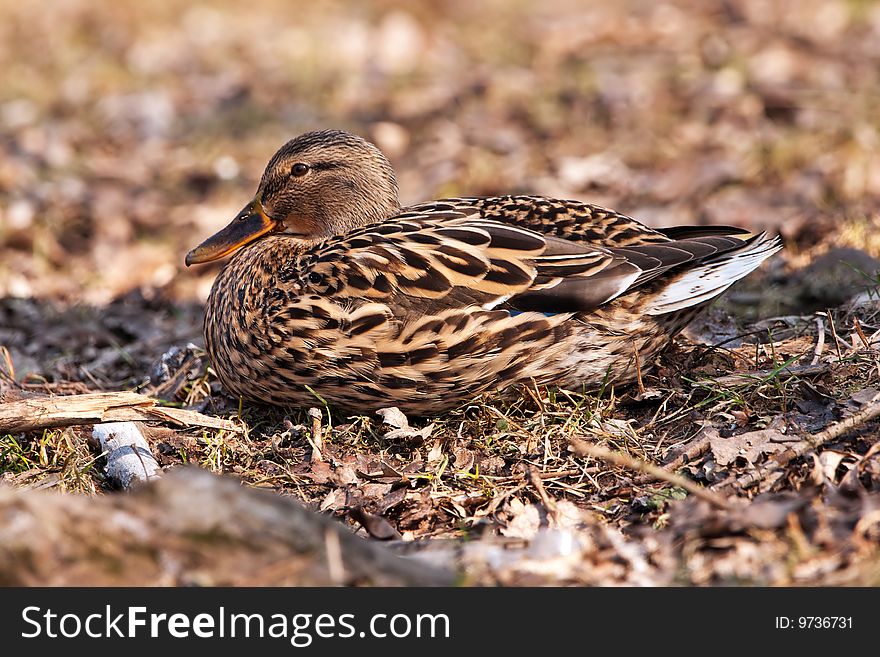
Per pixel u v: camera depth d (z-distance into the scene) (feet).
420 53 82.84
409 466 32.12
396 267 33.35
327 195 39.32
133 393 33.58
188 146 70.38
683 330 39.17
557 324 33.01
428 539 28.48
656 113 67.15
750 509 26.58
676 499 28.76
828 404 31.76
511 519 29.40
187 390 38.88
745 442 30.30
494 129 67.05
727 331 39.06
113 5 96.63
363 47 84.53
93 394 33.24
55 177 66.08
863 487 27.63
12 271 55.52
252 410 36.91
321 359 33.63
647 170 60.90
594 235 34.35
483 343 32.81
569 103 70.44
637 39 80.79
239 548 24.93
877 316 36.76
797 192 54.65
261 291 34.73
